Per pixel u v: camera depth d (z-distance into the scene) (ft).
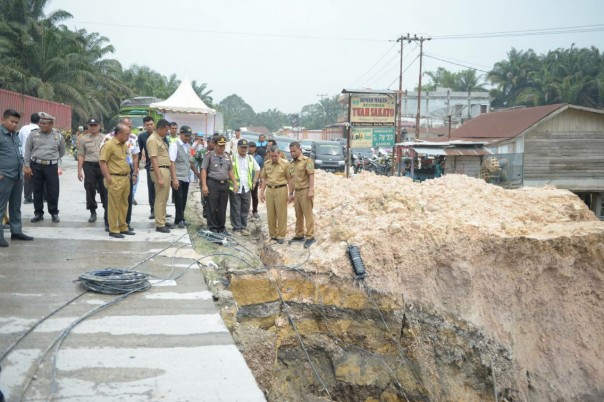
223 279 27.20
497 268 35.83
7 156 25.50
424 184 49.98
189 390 14.38
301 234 34.50
